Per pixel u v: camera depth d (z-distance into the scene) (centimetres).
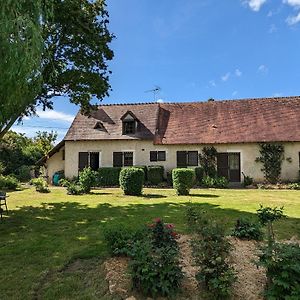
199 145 2122
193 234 626
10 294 433
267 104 2292
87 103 1259
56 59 1152
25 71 590
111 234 583
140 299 416
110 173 2103
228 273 410
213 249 430
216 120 2259
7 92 595
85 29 1135
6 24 557
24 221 898
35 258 571
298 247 413
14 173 2883
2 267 529
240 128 2148
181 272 437
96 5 1220
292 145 2005
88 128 2331
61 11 1032
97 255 580
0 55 554
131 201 1278
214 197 1401
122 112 2419
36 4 650
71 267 534
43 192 1672
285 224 802
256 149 2048
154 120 2302
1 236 727
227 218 895
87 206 1163
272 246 419
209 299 406
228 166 2094
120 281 464
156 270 418
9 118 718
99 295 430
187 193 1505
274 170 2003
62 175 2283
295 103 2242
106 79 1277
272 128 2095
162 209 1072
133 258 481
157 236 525
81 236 718
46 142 3559
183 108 2436
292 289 369
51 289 448
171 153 2158
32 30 608
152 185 2012
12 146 3027
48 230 783
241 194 1523
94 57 1227
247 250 576
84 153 2278
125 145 2225
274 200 1293
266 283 431
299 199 1326
